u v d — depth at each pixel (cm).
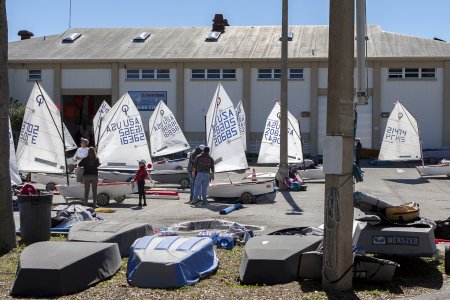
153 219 1579
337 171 793
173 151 3103
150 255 865
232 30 4997
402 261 980
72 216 1324
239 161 2130
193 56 4422
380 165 3812
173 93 4469
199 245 918
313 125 4341
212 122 2134
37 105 2042
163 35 4941
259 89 4394
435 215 1697
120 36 4975
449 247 927
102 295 798
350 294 795
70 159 2853
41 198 1159
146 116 4494
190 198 2006
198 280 868
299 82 4356
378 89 4291
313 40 4644
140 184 1889
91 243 916
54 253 852
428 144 4272
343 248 806
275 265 856
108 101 4853
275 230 1138
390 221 955
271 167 3688
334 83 793
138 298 782
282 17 2317
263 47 4556
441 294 809
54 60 4484
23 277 803
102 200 1898
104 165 2342
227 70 4425
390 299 784
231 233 1188
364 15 891
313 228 1128
